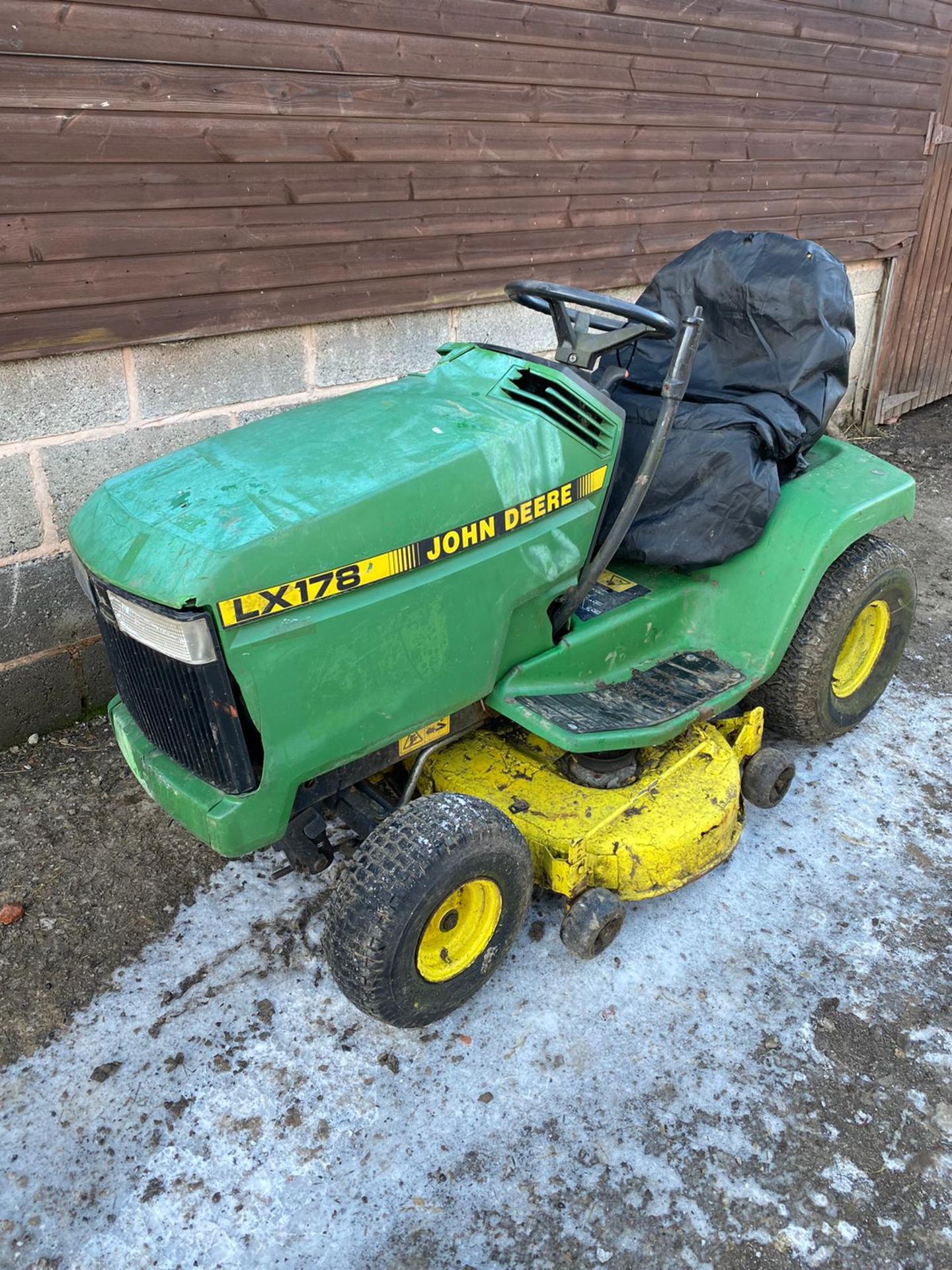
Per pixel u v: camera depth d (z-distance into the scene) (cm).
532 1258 194
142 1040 241
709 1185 207
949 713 374
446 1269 192
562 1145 215
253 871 294
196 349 356
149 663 208
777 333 294
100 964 263
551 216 455
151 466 230
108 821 315
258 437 234
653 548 282
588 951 246
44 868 295
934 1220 201
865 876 292
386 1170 210
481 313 448
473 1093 227
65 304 315
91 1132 218
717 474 273
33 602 344
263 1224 200
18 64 283
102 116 302
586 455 246
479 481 224
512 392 245
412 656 221
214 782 212
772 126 548
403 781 278
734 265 300
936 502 579
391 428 231
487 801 250
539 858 249
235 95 328
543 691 260
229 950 267
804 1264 193
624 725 251
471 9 380
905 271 699
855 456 331
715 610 300
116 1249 196
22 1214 202
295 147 350
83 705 368
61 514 342
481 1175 209
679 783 271
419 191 396
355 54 353
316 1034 242
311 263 373
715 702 271
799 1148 214
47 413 327
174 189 326
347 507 203
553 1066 233
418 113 382
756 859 298
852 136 605
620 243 497
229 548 189
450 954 230
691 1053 236
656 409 284
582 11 421
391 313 409
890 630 345
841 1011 247
